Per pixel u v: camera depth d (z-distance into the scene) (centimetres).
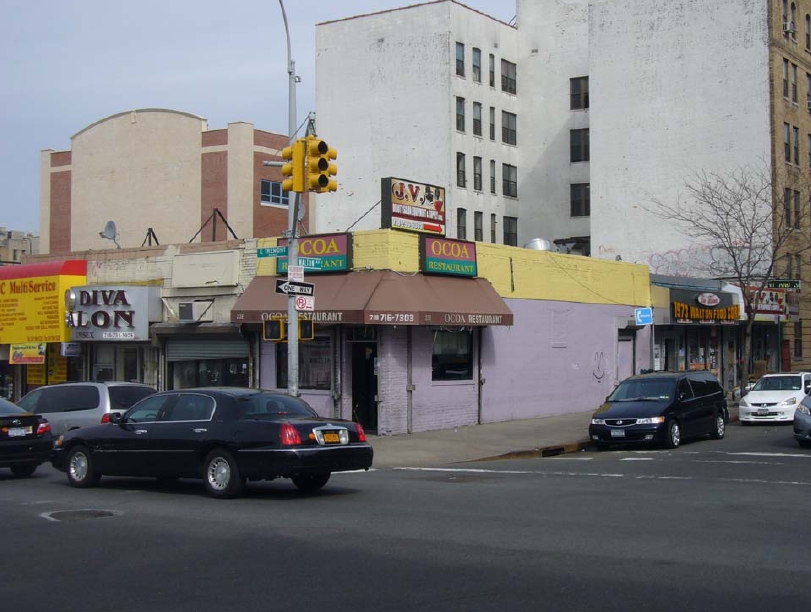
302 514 1163
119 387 1936
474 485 1484
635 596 736
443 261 2412
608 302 3166
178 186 5691
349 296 2217
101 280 2908
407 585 780
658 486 1446
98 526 1086
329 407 2348
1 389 3219
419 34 5369
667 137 4700
